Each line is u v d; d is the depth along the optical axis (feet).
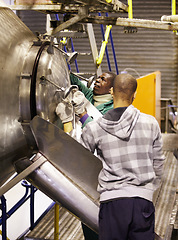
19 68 7.21
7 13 7.57
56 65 7.92
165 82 32.40
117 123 7.12
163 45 31.63
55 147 7.38
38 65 7.38
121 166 7.15
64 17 11.08
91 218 7.50
